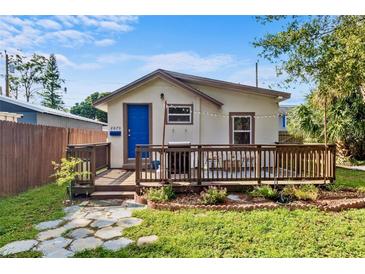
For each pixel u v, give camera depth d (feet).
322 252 11.39
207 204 17.37
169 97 28.96
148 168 26.27
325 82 21.30
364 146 40.98
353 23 19.99
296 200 18.12
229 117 29.66
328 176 21.22
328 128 40.63
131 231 13.50
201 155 20.90
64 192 22.17
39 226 14.37
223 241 12.26
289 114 47.50
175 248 11.70
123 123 28.91
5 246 12.04
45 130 26.81
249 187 20.65
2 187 20.10
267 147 20.97
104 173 26.00
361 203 17.40
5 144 20.52
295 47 21.58
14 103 44.39
